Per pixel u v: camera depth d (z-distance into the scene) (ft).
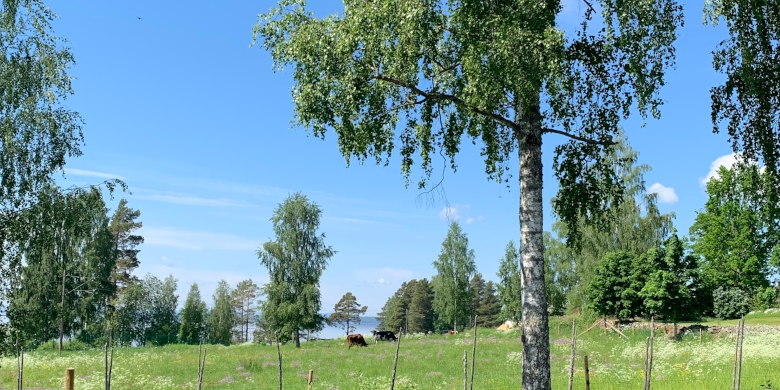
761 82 36.01
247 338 350.02
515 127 35.09
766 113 36.78
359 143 36.35
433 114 40.19
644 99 32.19
